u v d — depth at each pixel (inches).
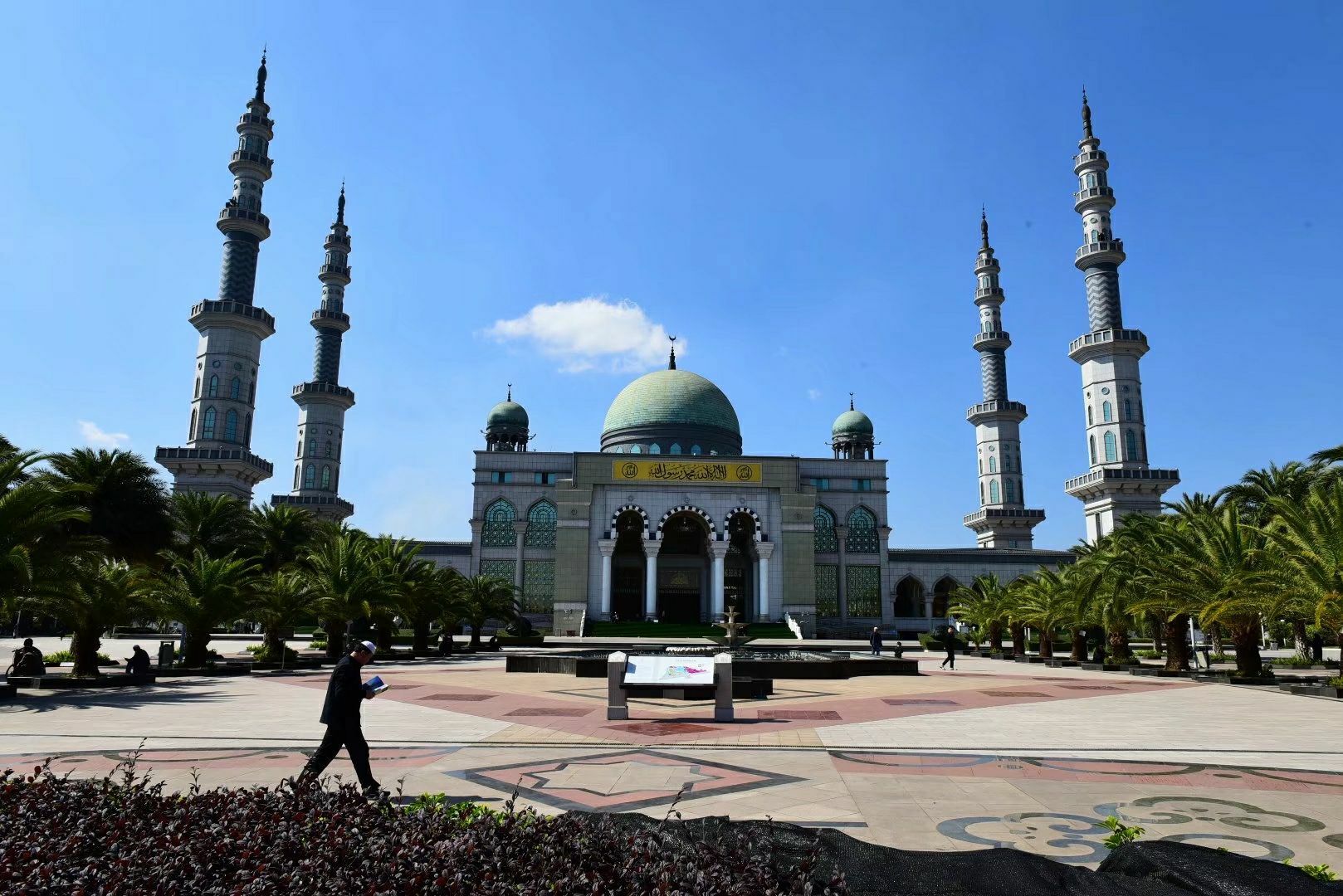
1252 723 714.8
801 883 206.8
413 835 228.8
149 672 1107.9
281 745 564.7
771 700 896.3
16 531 925.8
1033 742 592.1
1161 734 636.7
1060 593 1626.5
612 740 595.8
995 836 339.6
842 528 3149.6
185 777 451.8
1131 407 3211.1
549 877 204.8
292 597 1428.4
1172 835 343.0
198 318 3019.2
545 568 3002.0
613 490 2765.7
